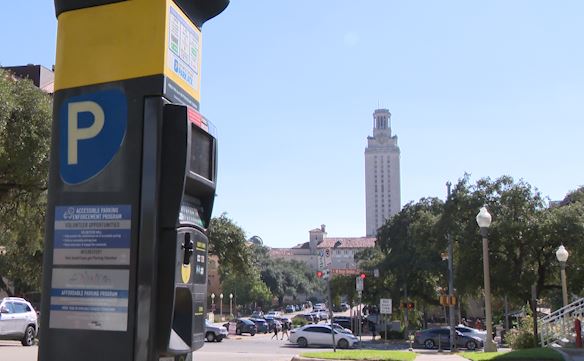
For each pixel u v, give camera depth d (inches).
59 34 189.3
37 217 903.7
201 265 190.7
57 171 183.3
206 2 200.2
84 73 183.9
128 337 168.2
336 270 2591.0
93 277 174.1
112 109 179.6
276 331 1860.2
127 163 175.9
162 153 175.0
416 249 2075.5
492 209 1406.3
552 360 543.2
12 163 718.5
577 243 1325.0
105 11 184.5
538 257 1391.5
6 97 644.7
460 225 1450.5
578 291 1451.8
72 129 183.0
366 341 1823.3
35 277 1784.0
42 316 177.9
